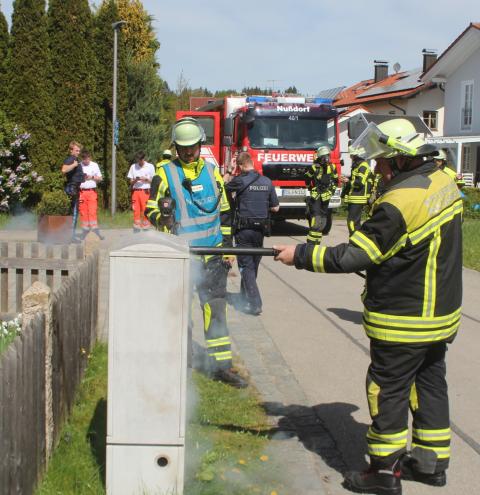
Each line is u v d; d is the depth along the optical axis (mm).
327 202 12359
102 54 21031
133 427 3496
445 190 3742
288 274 11570
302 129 16812
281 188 16609
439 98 38906
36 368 3760
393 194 3664
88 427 4613
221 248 3910
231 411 5098
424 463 4035
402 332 3689
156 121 23891
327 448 4555
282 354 6758
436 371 4008
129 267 3414
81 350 5523
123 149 22062
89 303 6109
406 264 3654
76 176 14477
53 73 19703
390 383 3779
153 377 3475
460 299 3846
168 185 5688
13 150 18922
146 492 3529
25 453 3480
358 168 9172
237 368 6191
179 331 3455
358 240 3674
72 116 19781
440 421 4027
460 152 32875
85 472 3910
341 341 7285
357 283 10797
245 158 8500
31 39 19156
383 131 3832
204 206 5707
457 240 3781
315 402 5414
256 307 8477
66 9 19531
